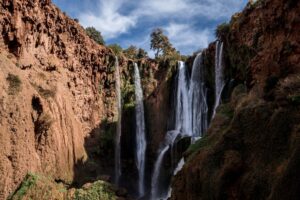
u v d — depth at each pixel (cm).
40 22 3288
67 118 3275
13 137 2509
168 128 4247
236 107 1753
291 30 1683
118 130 4284
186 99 4031
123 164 4175
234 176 1320
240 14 2966
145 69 4847
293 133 1193
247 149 1351
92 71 4216
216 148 1454
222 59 3241
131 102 4541
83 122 3791
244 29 2727
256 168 1255
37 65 3209
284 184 1054
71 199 2545
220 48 3325
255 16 2509
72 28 3884
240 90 2133
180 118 4094
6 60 2788
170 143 3691
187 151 1838
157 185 3578
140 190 4044
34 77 3077
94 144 3862
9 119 2523
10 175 2411
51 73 3359
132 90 4619
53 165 2875
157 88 4550
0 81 2577
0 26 2850
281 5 1838
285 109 1277
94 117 4041
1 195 2303
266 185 1172
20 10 3031
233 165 1327
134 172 4175
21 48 3011
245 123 1410
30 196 2345
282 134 1238
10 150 2466
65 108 3291
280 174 1109
